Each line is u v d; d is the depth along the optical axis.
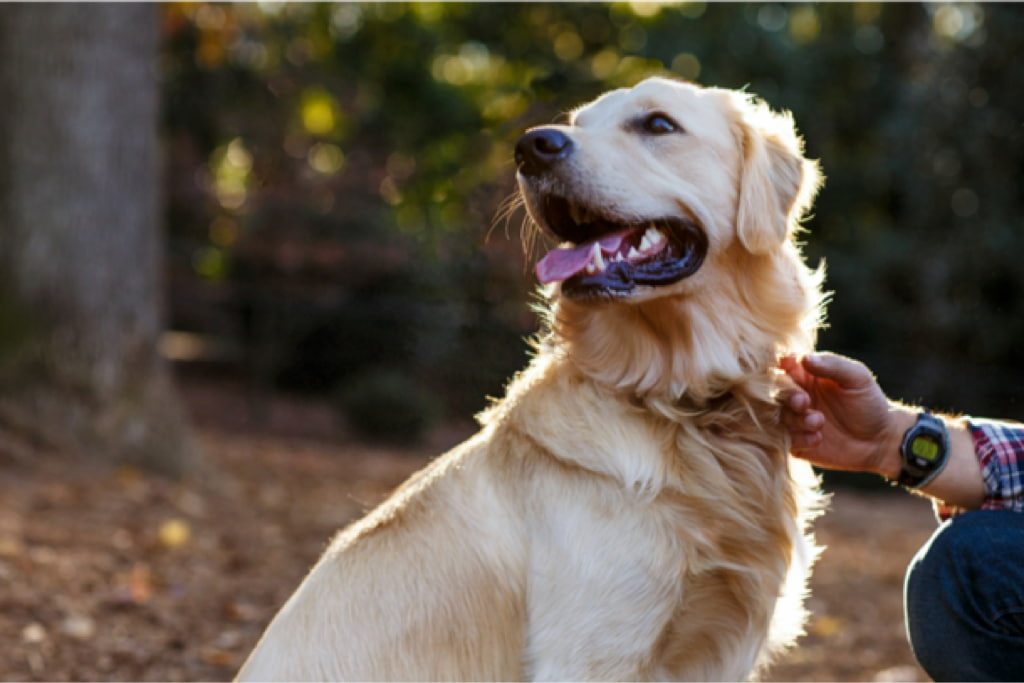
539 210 3.05
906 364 13.12
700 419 2.91
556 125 3.11
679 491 2.79
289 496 7.67
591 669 2.67
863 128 15.45
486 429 3.08
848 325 13.95
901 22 15.38
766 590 2.86
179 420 7.75
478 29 17.23
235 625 4.73
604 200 2.90
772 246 2.96
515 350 10.05
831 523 8.98
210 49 15.69
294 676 2.72
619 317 2.96
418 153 16.12
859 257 14.12
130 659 4.19
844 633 5.34
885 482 12.22
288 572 5.59
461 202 12.77
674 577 2.72
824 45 15.50
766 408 2.97
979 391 12.94
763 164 3.03
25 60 7.20
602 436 2.81
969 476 2.71
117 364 7.40
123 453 7.28
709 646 2.86
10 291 7.18
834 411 2.91
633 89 3.16
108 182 7.39
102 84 7.35
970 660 2.58
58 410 7.13
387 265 13.91
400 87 16.62
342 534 3.08
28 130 7.22
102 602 4.69
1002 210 13.55
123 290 7.47
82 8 7.27
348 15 17.06
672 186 2.95
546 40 17.11
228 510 6.86
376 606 2.76
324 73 16.52
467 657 2.73
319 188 14.80
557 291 3.11
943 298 13.53
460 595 2.74
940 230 13.99
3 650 4.04
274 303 14.13
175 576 5.23
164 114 15.93
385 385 12.38
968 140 13.76
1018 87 13.60
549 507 2.76
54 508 6.05
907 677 4.61
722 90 3.18
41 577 4.82
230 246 15.60
